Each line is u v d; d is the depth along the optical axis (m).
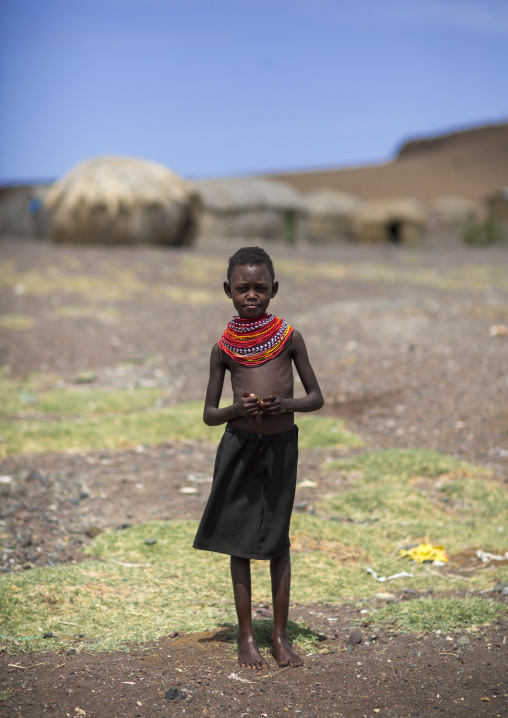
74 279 15.85
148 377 9.36
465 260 25.03
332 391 8.42
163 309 13.73
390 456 6.26
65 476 6.00
